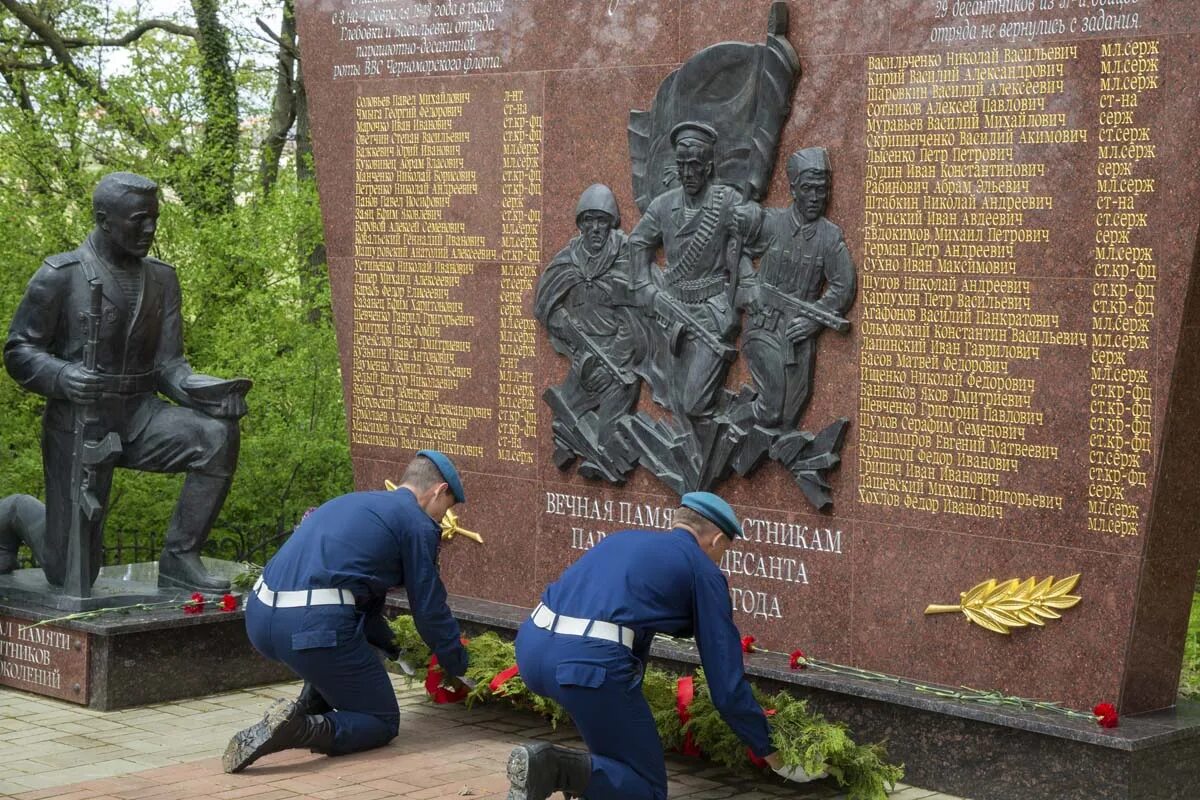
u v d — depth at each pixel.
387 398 9.99
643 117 8.54
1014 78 7.04
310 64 10.17
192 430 9.19
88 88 14.58
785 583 8.05
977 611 7.27
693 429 8.36
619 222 8.73
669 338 8.41
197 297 14.07
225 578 9.17
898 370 7.54
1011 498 7.18
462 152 9.47
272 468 13.88
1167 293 6.62
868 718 7.41
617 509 8.86
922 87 7.35
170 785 6.99
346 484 14.40
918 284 7.43
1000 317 7.16
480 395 9.52
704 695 7.52
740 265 8.10
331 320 14.37
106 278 9.00
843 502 7.79
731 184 8.15
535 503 9.28
